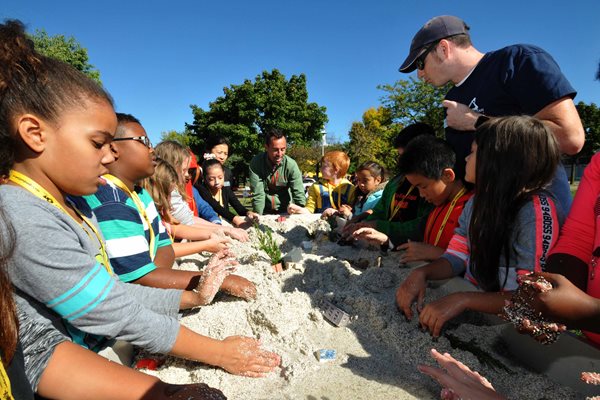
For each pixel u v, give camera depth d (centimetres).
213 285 166
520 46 217
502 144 150
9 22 104
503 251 155
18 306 106
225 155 559
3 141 101
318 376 140
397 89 2747
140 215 191
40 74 101
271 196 545
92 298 113
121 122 197
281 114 2673
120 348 143
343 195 514
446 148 222
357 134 2820
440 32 243
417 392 131
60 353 100
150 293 164
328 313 183
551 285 100
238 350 143
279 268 253
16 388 93
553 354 135
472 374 127
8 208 102
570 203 196
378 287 214
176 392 105
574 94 201
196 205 421
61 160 107
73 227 119
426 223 259
